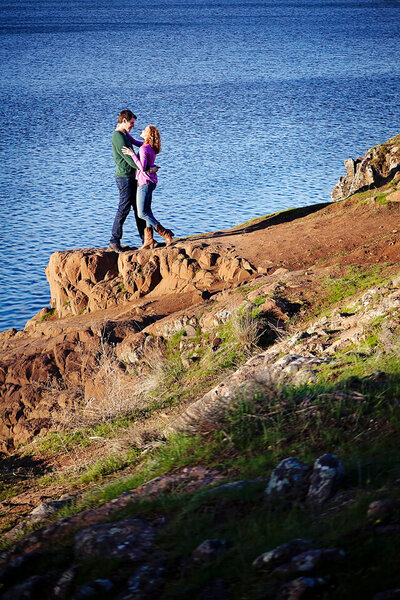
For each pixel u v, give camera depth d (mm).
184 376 21438
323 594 6113
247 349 20938
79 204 84312
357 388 12375
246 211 77688
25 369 24953
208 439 12812
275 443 11375
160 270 30953
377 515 7184
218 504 9031
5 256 66625
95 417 20922
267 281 25516
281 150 107375
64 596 7742
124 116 30203
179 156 104750
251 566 7012
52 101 164375
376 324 16984
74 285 33062
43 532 10141
